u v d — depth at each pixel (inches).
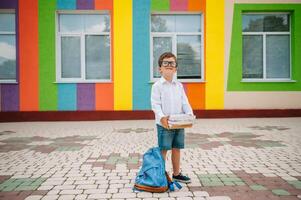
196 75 481.1
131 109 469.4
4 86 463.2
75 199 141.8
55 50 466.3
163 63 158.2
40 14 462.3
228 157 222.1
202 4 467.8
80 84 467.5
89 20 475.2
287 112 476.4
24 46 462.9
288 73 489.4
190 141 286.0
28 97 464.8
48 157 228.1
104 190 153.7
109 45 476.4
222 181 166.4
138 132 347.3
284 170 187.3
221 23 470.6
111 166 200.4
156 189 149.1
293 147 255.4
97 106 468.8
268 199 138.6
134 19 466.0
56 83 465.4
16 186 161.0
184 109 161.6
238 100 474.9
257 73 486.6
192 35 479.8
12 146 272.4
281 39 487.5
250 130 351.3
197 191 150.6
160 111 153.1
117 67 467.2
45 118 462.9
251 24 483.8
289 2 471.8
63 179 172.7
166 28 478.3
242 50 481.7
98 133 342.6
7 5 459.8
